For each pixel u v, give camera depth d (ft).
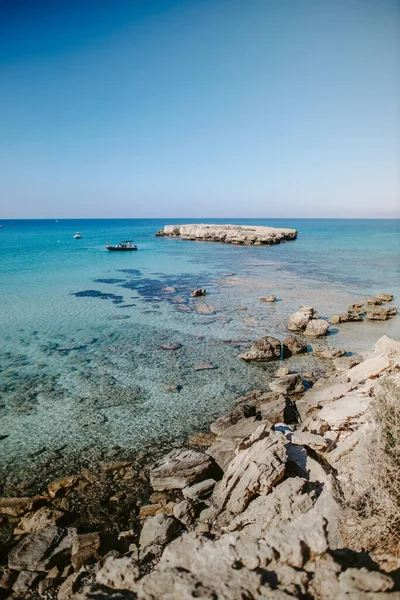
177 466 36.24
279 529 21.50
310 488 28.63
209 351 74.69
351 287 144.15
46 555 27.32
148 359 69.97
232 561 18.83
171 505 32.76
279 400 48.91
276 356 71.10
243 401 53.72
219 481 34.24
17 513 32.58
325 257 239.91
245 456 32.83
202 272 179.11
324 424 39.99
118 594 17.83
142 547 27.63
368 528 20.27
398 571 16.85
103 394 55.88
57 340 80.12
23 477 37.70
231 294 130.00
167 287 140.77
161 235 444.14
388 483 21.17
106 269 184.24
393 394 23.43
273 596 16.07
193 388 58.23
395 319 100.01
